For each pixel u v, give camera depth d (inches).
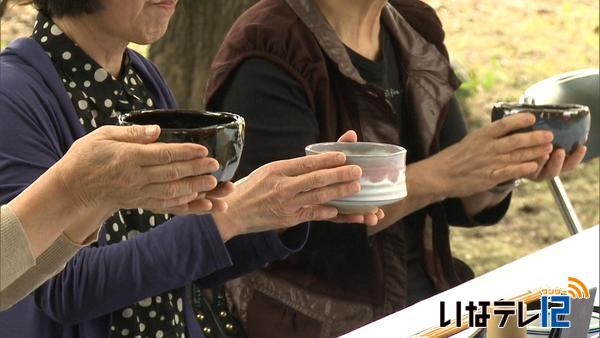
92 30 92.4
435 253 127.6
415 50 127.3
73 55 92.5
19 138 85.0
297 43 116.4
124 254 86.7
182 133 67.4
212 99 119.6
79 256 87.3
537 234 252.4
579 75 146.9
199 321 106.8
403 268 121.3
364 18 123.0
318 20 118.5
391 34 127.5
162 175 66.1
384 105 120.3
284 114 114.9
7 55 90.0
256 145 114.6
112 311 88.7
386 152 88.7
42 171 85.4
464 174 113.7
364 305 118.7
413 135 127.1
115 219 92.5
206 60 198.5
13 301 76.3
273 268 119.3
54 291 86.4
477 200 128.8
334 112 119.3
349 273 118.7
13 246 64.9
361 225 113.7
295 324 118.4
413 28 130.0
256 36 116.7
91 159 66.9
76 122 90.0
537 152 109.0
